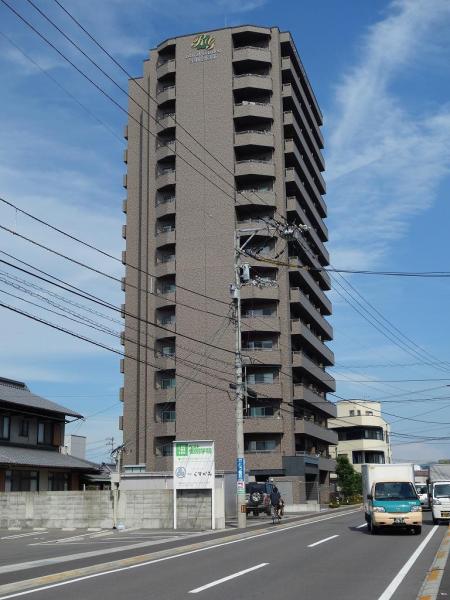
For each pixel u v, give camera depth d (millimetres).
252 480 57094
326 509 57312
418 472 84000
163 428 58938
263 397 57312
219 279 59906
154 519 30391
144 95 67375
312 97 75250
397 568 14695
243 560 16578
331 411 71625
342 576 13445
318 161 76625
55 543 23984
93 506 31297
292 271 60688
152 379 61062
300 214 62531
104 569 15383
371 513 24719
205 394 58469
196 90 63594
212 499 29641
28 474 42906
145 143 66500
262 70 64812
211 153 62031
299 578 13180
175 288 60938
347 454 93875
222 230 60656
